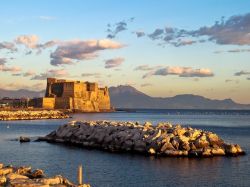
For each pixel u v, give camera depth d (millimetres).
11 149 63719
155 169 45375
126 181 39281
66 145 69562
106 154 57375
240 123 169625
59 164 48844
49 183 29047
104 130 69812
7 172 33656
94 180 39594
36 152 60062
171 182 39125
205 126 142750
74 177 40812
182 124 156750
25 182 28125
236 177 41781
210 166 47375
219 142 58781
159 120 199625
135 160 51562
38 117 195125
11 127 124312
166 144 56781
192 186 37750
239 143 76188
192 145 56438
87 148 65000
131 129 66625
